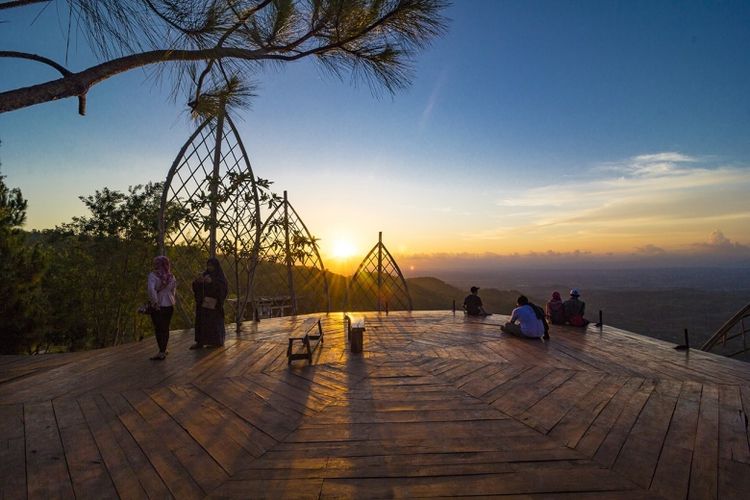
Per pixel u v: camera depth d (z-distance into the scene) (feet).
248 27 13.78
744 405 16.61
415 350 26.68
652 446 12.80
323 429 14.17
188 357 24.68
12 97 9.08
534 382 19.75
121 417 15.26
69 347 46.68
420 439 13.34
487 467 11.45
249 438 13.43
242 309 37.27
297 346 27.73
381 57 14.88
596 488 10.34
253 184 35.01
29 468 11.39
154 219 46.09
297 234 38.70
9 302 33.81
